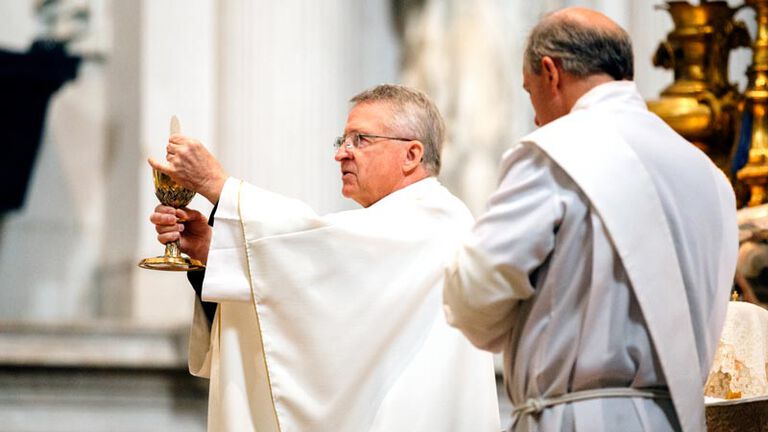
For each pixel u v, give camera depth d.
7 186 12.66
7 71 12.72
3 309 12.52
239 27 12.36
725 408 5.34
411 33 13.02
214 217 5.79
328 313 5.79
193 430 11.41
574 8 5.17
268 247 5.75
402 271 5.88
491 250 4.78
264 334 5.78
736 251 5.08
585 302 4.82
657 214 4.84
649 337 4.82
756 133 7.40
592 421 4.80
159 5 12.57
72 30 12.75
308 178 12.23
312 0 12.46
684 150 5.01
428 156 6.13
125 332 11.47
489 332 5.00
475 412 5.93
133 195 12.55
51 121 12.73
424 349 5.89
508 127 12.77
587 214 4.80
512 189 4.84
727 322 5.93
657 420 4.83
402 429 5.79
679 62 8.10
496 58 12.83
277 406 5.79
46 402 11.43
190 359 6.28
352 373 5.79
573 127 4.90
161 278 12.36
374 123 6.09
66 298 12.54
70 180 12.66
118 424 11.40
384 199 6.05
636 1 12.48
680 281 4.84
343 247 5.81
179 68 12.53
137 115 12.59
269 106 12.27
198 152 5.82
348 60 12.66
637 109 5.01
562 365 4.86
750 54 11.58
